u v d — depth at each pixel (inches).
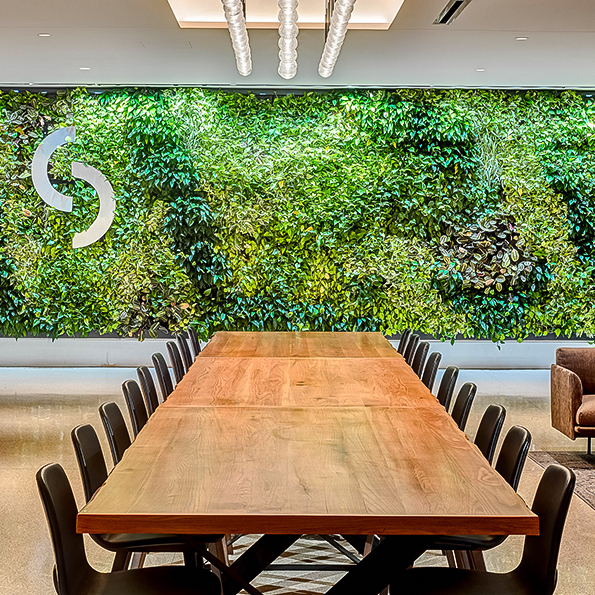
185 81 307.0
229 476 83.6
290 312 328.5
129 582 86.5
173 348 192.5
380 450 94.3
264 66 275.7
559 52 255.1
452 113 323.9
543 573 80.3
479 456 91.8
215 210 325.1
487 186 326.6
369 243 326.3
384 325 330.6
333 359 174.7
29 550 139.1
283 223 325.1
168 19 216.2
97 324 333.4
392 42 242.2
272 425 107.7
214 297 329.4
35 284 330.3
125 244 327.3
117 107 322.3
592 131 327.9
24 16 213.8
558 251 330.0
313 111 322.7
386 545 82.7
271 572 132.3
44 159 324.2
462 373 334.6
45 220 327.0
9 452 205.9
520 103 325.1
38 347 341.7
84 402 269.7
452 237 328.5
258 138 322.7
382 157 323.9
